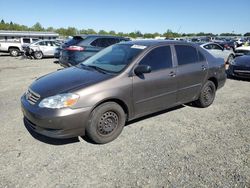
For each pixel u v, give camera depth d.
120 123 3.96
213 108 5.63
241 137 4.12
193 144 3.85
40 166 3.21
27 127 4.38
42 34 32.47
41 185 2.84
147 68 3.91
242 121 4.84
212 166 3.25
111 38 10.21
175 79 4.64
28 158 3.38
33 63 14.97
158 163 3.31
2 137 3.98
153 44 4.50
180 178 2.99
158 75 4.34
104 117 3.73
